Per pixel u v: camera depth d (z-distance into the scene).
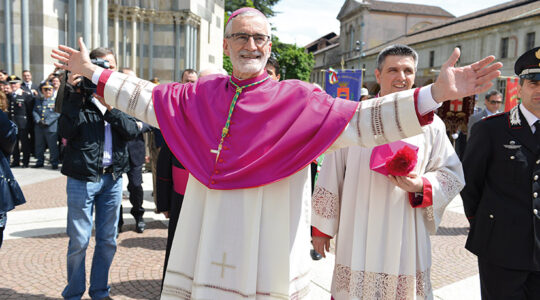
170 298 1.96
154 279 3.82
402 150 2.01
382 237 2.20
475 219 2.56
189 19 16.66
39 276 3.77
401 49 2.31
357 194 2.26
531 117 2.39
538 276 2.36
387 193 2.20
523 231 2.32
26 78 10.02
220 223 1.85
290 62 51.69
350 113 1.73
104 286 3.21
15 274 3.79
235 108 1.87
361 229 2.24
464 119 12.50
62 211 5.89
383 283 2.19
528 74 2.35
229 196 1.85
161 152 3.38
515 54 25.81
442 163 2.34
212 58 20.08
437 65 33.53
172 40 16.59
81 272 3.08
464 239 5.42
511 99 9.13
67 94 2.91
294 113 1.81
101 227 3.16
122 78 2.05
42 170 9.21
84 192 2.96
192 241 1.96
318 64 67.12
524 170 2.36
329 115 1.76
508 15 27.83
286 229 1.84
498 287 2.40
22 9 11.49
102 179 3.07
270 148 1.78
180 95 2.02
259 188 1.82
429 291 2.28
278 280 1.83
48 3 11.91
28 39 11.67
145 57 16.44
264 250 1.84
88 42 12.80
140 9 15.91
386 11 49.56
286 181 1.85
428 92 1.60
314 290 3.66
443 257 4.73
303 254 1.96
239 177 1.79
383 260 2.20
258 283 1.85
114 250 3.25
